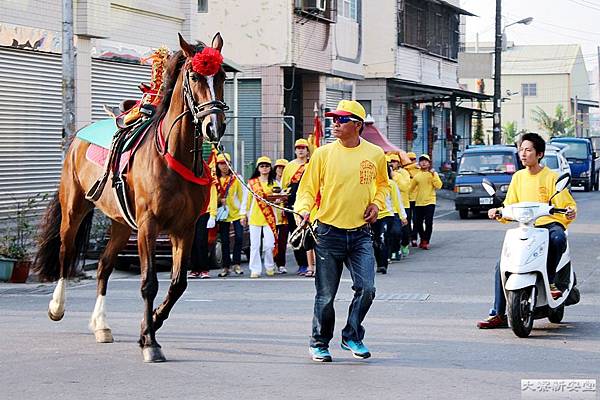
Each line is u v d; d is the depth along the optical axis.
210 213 17.48
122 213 10.61
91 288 16.27
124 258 18.81
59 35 22.50
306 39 34.06
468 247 22.48
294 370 9.30
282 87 33.12
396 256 19.72
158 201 9.78
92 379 8.92
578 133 100.00
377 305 13.76
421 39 47.16
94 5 23.05
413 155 22.39
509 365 9.60
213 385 8.66
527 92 100.75
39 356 10.01
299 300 14.42
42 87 22.12
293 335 11.31
